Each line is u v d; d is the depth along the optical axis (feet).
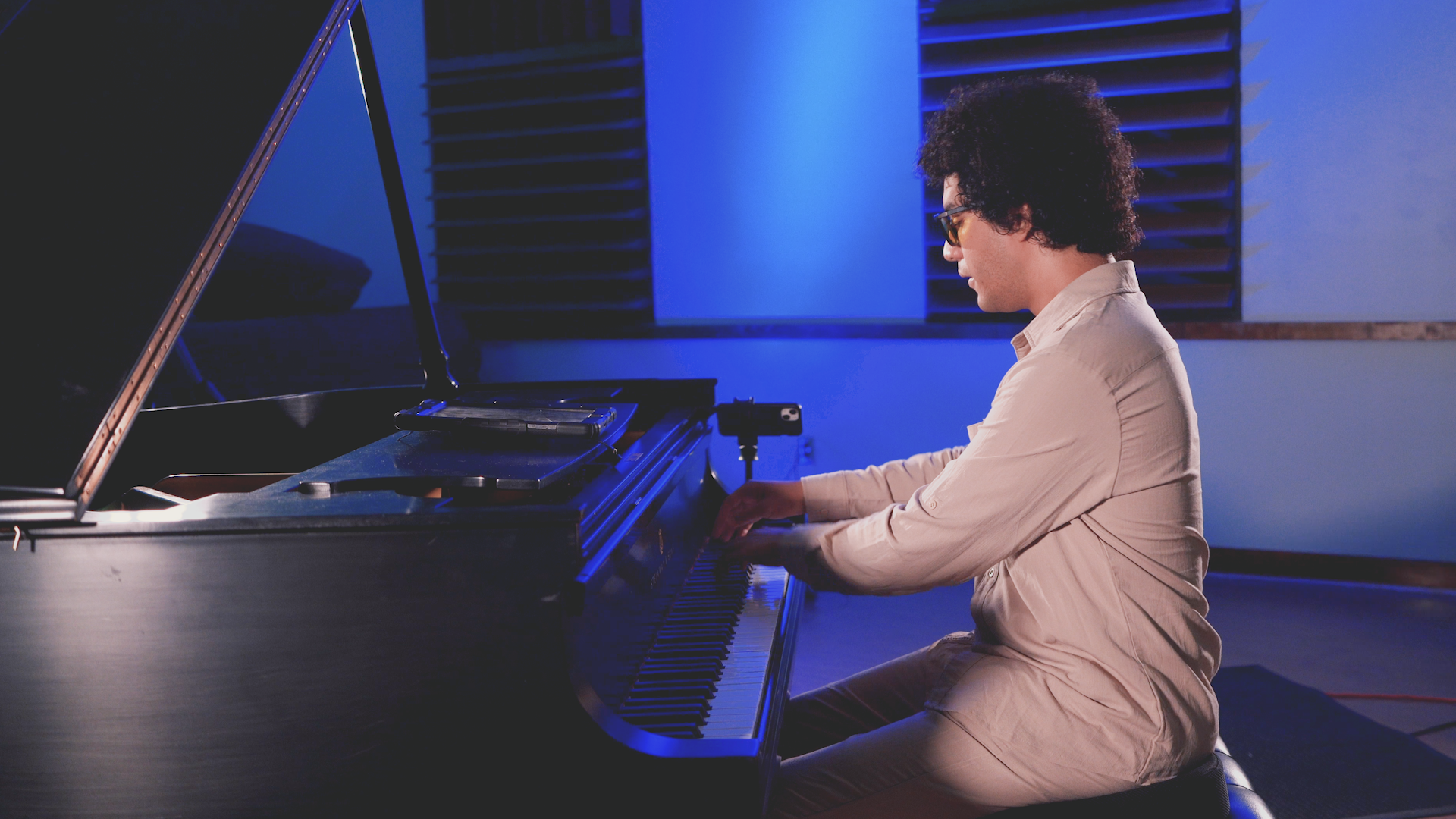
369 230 13.92
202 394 7.54
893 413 12.62
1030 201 4.11
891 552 4.17
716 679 4.12
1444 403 10.89
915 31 11.97
